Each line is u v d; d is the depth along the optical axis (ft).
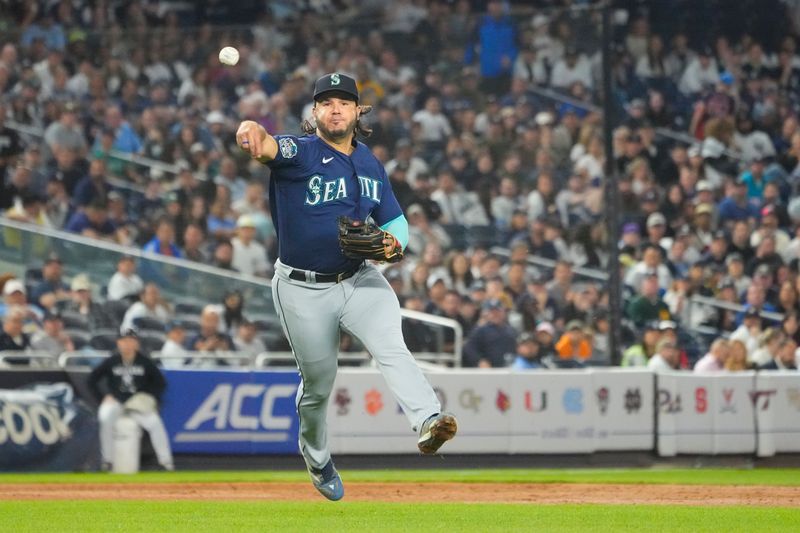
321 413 72.02
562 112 191.52
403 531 68.33
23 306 153.89
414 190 186.60
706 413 155.63
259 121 196.95
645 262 189.37
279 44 200.23
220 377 141.79
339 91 65.57
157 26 238.89
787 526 73.00
